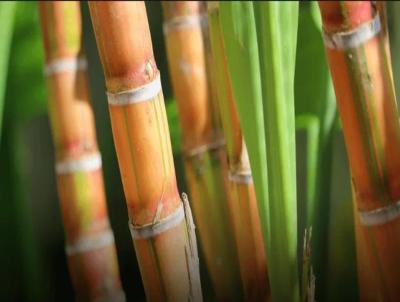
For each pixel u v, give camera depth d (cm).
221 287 51
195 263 38
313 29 55
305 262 38
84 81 50
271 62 34
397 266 37
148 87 34
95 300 52
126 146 35
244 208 44
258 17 33
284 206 36
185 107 50
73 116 50
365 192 36
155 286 38
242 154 43
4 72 51
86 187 51
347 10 32
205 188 51
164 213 36
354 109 34
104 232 52
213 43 40
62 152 50
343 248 55
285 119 35
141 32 33
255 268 45
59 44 49
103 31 33
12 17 53
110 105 34
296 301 38
